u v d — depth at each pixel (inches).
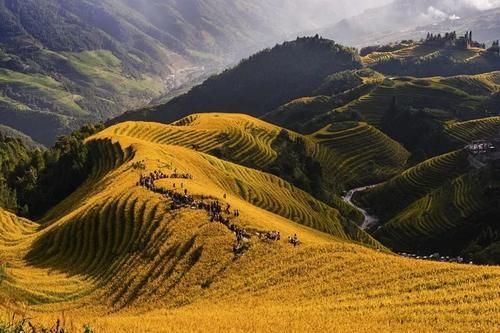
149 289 2544.3
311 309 1956.2
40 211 6333.7
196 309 2114.9
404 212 7204.7
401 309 1854.1
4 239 4109.3
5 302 2406.5
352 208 7716.5
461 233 6225.4
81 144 6998.0
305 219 5502.0
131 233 3203.7
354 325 1712.6
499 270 2129.7
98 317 2167.8
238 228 2930.6
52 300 2600.9
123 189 3865.7
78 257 3235.7
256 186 5930.1
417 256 5703.7
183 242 2874.0
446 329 1635.1
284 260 2541.8
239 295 2276.1
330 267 2405.3
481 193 6697.8
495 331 1583.4
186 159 5816.9
